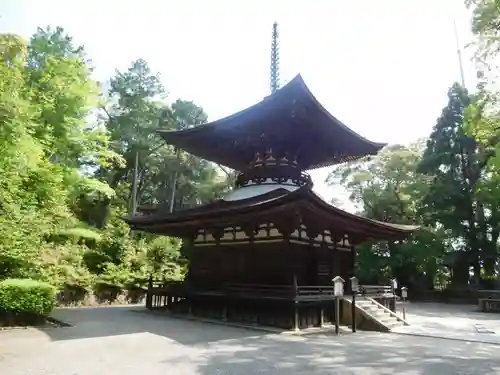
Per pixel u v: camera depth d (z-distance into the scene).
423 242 41.41
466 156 42.91
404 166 45.41
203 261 20.78
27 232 16.86
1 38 11.95
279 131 19.28
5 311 13.94
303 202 14.80
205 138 20.97
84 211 37.66
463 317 24.31
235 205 18.25
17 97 11.27
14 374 7.76
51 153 20.50
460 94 43.28
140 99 46.06
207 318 18.06
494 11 15.41
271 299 15.75
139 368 8.55
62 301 22.91
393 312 19.64
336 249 20.73
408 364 9.86
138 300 27.08
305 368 9.11
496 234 41.75
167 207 53.03
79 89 21.69
